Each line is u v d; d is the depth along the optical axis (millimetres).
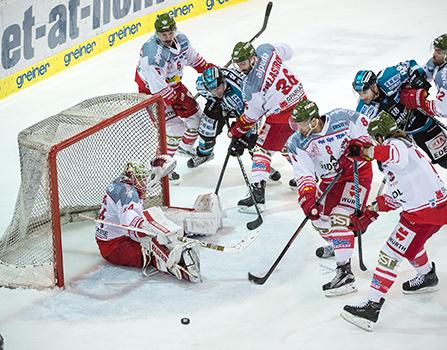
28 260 16641
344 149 15172
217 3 34000
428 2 33719
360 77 16750
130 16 30391
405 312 14664
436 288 15172
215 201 17578
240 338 14133
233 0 34688
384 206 14656
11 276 16281
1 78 25953
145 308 15148
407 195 13883
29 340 14312
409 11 32719
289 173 20734
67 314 15078
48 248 16328
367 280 15727
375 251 16750
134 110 17219
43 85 27141
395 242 14109
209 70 18500
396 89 17000
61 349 14016
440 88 16781
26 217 16531
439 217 13891
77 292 15789
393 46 29109
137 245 16359
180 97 20125
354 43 29594
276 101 17797
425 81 17156
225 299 15305
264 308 14977
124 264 16562
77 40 28406
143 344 14078
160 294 15578
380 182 19703
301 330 14281
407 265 16141
